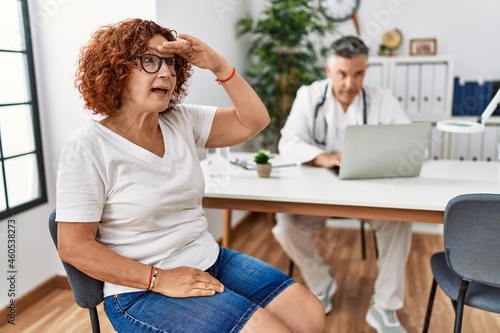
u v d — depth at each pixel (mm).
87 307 1237
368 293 2332
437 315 2086
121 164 1170
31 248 2195
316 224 2137
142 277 1147
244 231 3316
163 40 1210
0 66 2021
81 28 2096
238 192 1679
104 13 2070
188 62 1355
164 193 1201
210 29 2695
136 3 2039
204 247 1313
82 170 1119
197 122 1452
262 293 1277
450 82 3094
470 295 1417
